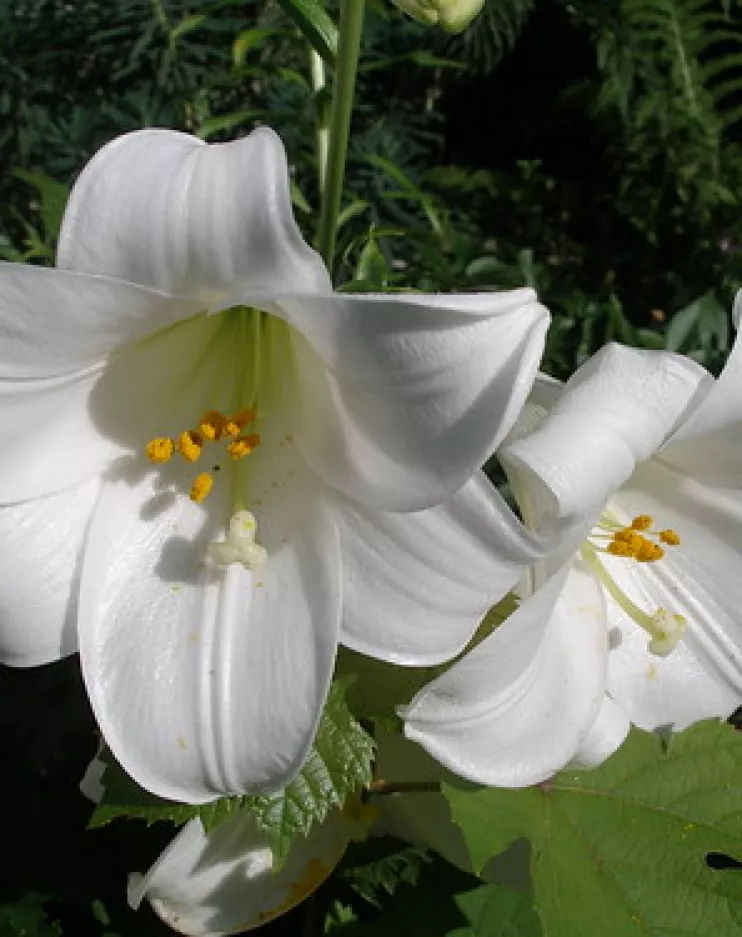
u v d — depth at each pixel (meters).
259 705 0.35
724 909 0.39
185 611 0.36
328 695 0.37
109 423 0.36
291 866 0.41
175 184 0.31
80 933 0.44
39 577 0.35
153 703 0.35
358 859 0.44
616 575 0.41
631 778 0.40
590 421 0.34
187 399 0.38
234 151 0.31
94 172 0.31
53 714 0.46
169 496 0.37
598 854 0.39
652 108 0.79
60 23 0.62
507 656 0.34
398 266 0.63
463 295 0.30
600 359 0.36
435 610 0.34
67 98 0.64
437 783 0.39
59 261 0.31
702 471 0.38
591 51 0.91
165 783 0.35
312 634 0.35
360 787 0.40
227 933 0.41
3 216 0.61
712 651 0.41
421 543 0.34
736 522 0.39
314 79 0.45
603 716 0.39
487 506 0.33
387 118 0.73
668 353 0.36
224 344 0.38
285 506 0.36
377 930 0.44
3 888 0.44
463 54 0.79
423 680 0.38
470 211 0.81
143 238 0.31
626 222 0.85
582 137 0.94
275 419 0.37
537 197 0.82
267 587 0.36
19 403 0.33
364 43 0.63
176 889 0.40
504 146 0.98
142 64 0.61
